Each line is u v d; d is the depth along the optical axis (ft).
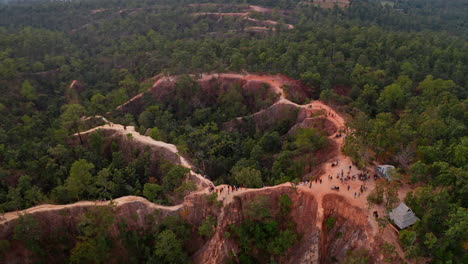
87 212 241.14
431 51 481.46
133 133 342.85
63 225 239.30
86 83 530.27
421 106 347.36
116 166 308.40
